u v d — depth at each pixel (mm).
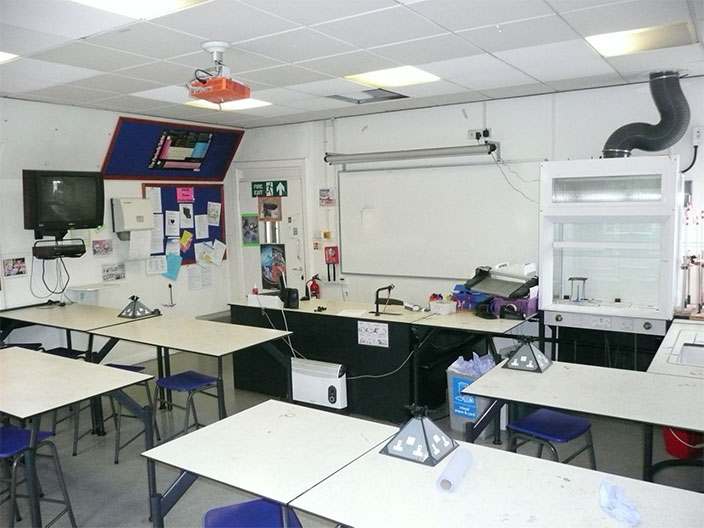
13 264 5227
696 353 3480
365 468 2061
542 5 2818
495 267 4734
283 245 6871
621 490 1793
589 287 4781
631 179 4094
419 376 4398
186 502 3314
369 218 6168
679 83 4277
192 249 6906
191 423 4531
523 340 3299
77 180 5262
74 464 3854
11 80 4176
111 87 4473
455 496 1839
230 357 6492
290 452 2215
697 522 1650
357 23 3039
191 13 2824
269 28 3090
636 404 2553
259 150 6906
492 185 5391
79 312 5051
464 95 5113
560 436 2781
